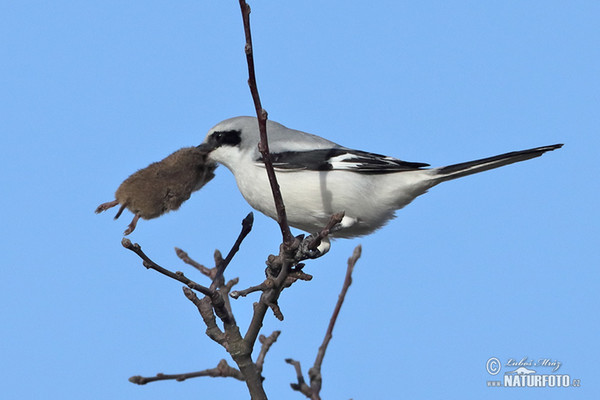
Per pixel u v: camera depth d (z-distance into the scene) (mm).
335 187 10281
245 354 7531
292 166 10320
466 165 10523
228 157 10633
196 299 7590
